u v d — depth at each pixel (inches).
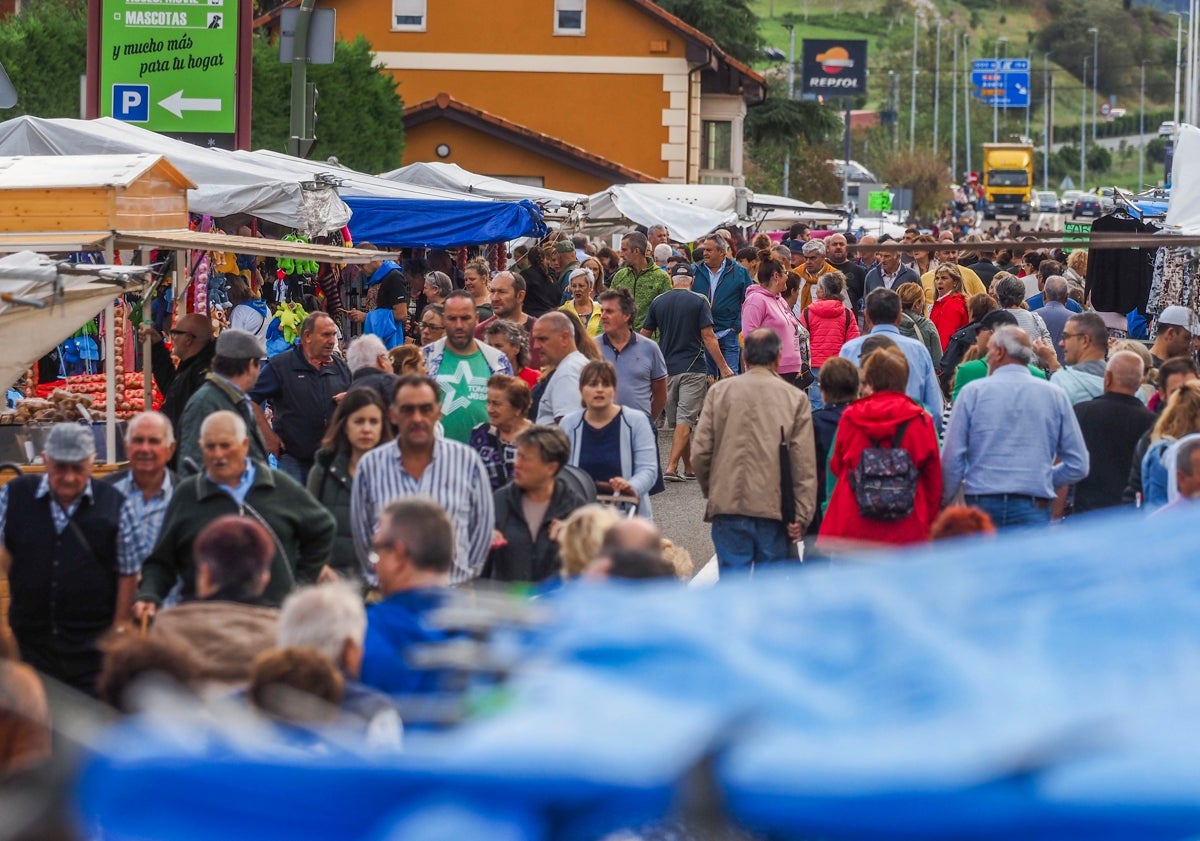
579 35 4328.3
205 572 551.5
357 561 743.1
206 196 1318.9
